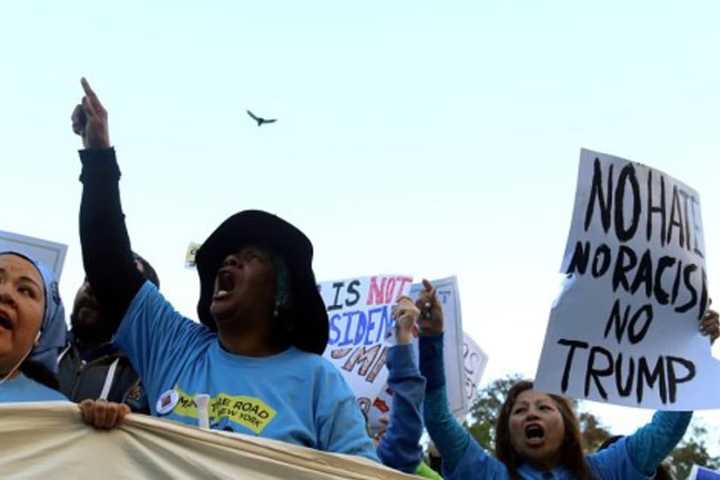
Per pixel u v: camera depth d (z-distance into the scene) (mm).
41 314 3023
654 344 4020
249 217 3270
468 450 4090
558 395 4000
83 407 2484
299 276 3209
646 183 4148
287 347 3188
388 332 5105
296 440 2834
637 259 4051
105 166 3225
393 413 3707
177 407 2939
